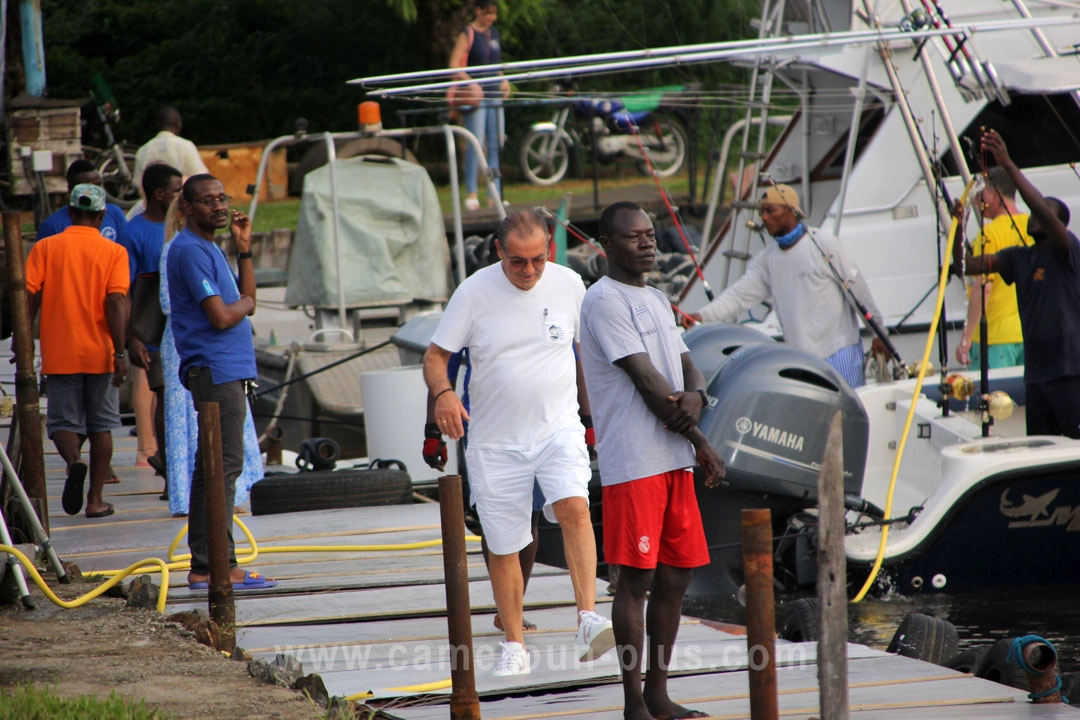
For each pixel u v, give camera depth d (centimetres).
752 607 1202
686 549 1647
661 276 5234
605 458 1628
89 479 3341
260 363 4728
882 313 4009
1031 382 3138
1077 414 3075
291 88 11019
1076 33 4322
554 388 1958
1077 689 1933
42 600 2200
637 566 1603
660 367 1625
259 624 2198
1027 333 3131
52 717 1469
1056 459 2905
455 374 2081
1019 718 1636
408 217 4834
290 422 4519
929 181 3831
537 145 7781
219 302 2288
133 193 6519
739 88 5331
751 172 4853
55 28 11225
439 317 4178
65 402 2980
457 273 5350
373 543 2825
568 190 7444
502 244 1927
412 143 7719
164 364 2888
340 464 4125
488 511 1934
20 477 2967
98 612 2119
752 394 2869
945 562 2944
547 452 1950
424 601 2347
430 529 2975
